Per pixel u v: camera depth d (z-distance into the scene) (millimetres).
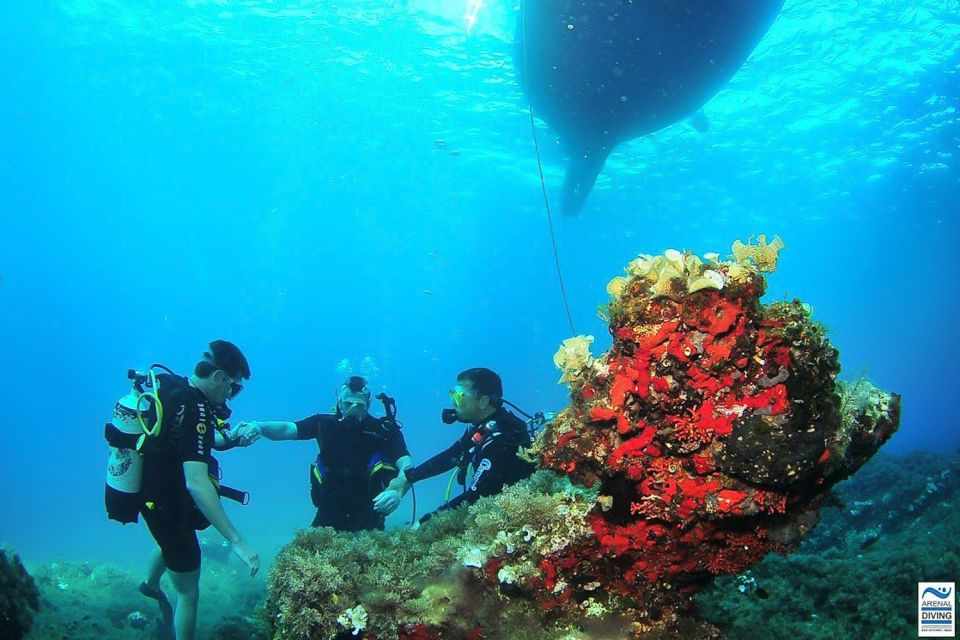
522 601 2180
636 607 2055
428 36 23672
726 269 1625
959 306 70250
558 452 1813
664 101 11898
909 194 36625
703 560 1834
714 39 10367
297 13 24750
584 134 13266
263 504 26172
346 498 5035
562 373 1871
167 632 5426
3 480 40094
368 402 5273
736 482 1576
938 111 24484
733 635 3057
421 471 4613
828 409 1588
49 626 4465
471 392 4176
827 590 3818
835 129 27203
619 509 1821
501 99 27062
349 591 2355
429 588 2348
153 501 4086
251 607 6992
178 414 3963
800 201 39906
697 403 1562
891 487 6887
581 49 10328
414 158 43438
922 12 17719
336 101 35312
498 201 50250
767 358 1529
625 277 1774
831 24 18469
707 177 34875
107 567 8188
